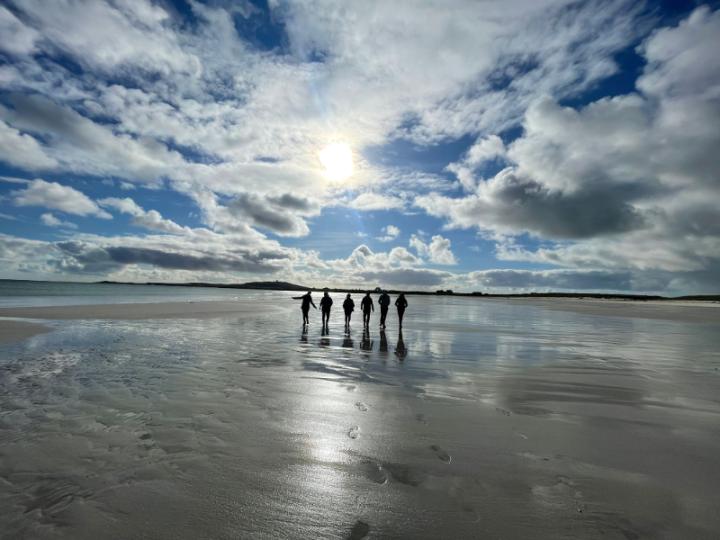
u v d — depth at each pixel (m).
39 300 42.81
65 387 6.86
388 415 5.58
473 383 7.57
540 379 7.96
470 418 5.51
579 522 3.06
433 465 4.03
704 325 22.33
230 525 2.98
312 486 3.57
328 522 3.03
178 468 3.87
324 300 18.38
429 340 14.08
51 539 2.78
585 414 5.76
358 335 15.40
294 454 4.24
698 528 2.99
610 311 39.56
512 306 53.97
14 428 4.91
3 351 10.45
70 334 13.97
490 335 15.91
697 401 6.48
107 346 11.39
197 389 6.81
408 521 3.06
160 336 13.81
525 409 5.97
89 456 4.12
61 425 5.03
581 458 4.25
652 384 7.62
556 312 36.72
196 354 10.29
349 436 4.78
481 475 3.82
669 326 21.55
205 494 3.40
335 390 6.89
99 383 7.15
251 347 11.69
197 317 22.53
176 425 5.06
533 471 3.92
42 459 4.05
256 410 5.71
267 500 3.32
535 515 3.15
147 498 3.32
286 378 7.73
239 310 30.69
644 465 4.09
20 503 3.24
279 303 48.25
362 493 3.46
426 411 5.79
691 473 3.92
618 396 6.75
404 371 8.62
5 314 22.25
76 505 3.21
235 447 4.40
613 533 2.93
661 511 3.23
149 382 7.26
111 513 3.10
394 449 4.41
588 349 12.25
